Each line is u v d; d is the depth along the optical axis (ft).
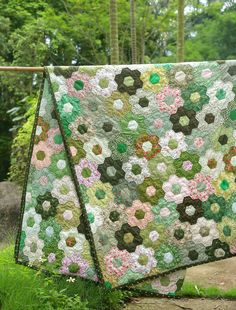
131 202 5.93
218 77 5.97
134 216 5.93
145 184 5.96
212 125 5.96
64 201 5.94
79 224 5.92
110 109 5.94
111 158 5.93
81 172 5.88
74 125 5.89
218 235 5.96
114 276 5.85
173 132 5.96
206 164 5.96
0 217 12.20
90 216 5.86
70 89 5.91
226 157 5.97
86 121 5.91
